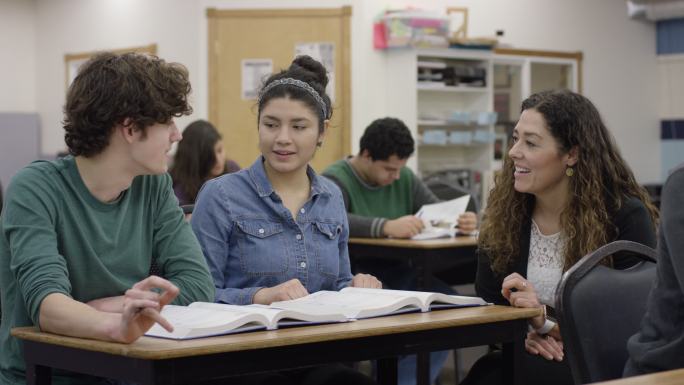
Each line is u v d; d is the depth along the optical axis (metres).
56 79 9.58
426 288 3.84
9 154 9.77
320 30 7.25
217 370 1.51
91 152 1.85
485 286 2.61
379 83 7.36
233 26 7.29
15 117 9.77
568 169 2.46
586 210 2.43
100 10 8.70
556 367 2.39
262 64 7.26
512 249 2.54
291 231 2.40
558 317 1.82
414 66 7.23
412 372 3.75
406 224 4.02
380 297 1.98
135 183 2.01
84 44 9.05
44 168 1.88
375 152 4.12
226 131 7.30
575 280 1.83
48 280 1.73
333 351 1.67
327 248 2.43
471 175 7.84
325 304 1.92
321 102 2.42
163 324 1.48
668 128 9.47
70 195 1.88
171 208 2.09
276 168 2.37
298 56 2.50
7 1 9.77
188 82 1.91
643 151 9.39
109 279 1.91
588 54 8.86
